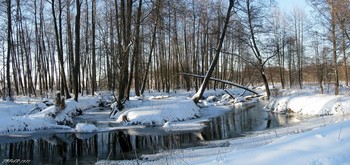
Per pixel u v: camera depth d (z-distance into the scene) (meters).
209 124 17.61
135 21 21.86
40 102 24.30
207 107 23.97
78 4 23.88
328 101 18.47
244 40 30.30
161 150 11.48
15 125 16.31
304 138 7.08
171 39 44.50
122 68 20.50
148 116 17.81
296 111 20.27
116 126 17.39
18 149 12.68
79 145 13.30
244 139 12.38
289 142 6.95
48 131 16.33
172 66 46.00
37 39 37.66
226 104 28.06
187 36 45.88
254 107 25.34
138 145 12.87
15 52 36.31
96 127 16.70
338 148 6.10
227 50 48.97
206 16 40.00
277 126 15.61
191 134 14.80
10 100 24.38
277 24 45.53
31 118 17.14
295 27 48.84
